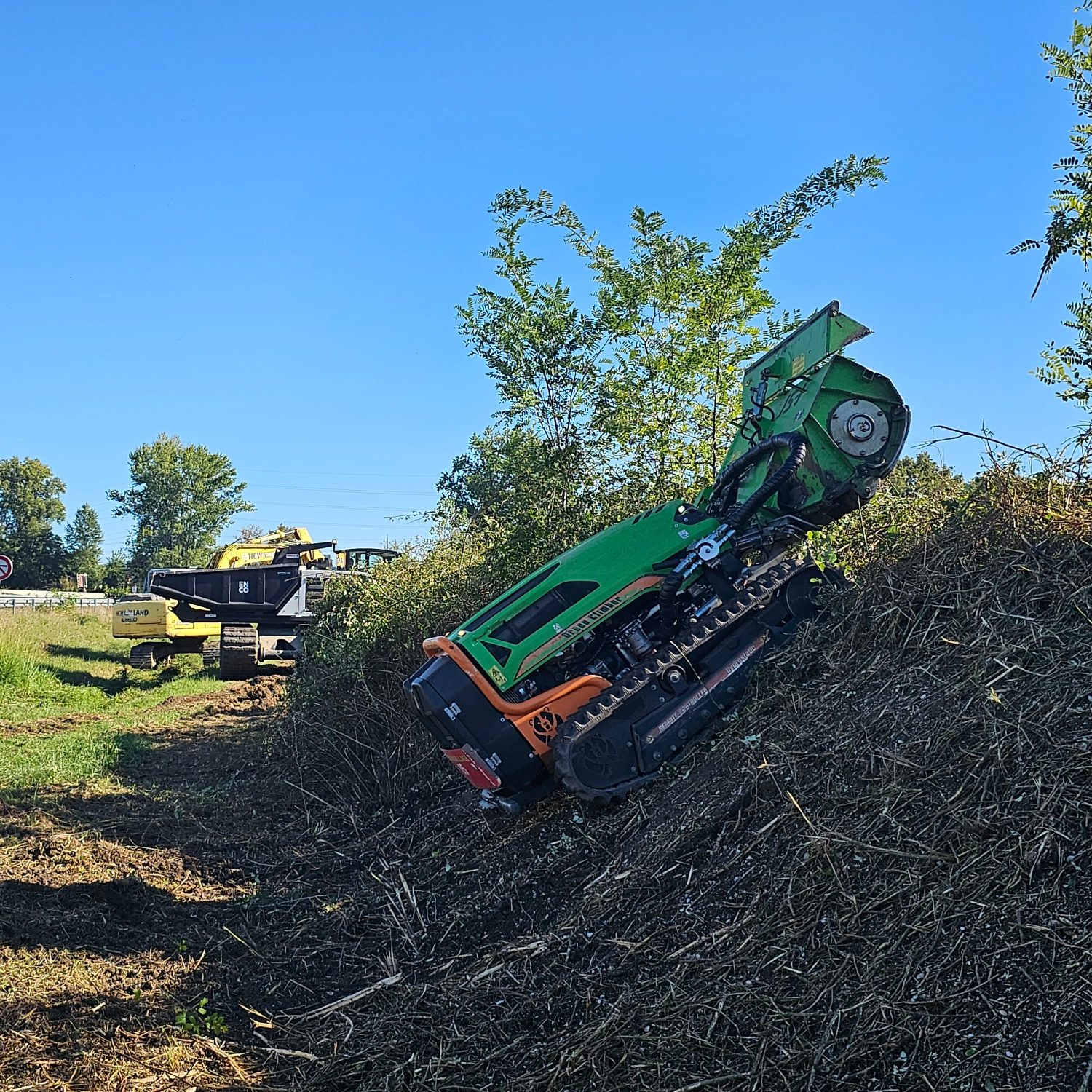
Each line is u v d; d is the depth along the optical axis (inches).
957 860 150.7
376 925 247.4
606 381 367.6
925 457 296.8
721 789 210.2
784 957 157.6
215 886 291.9
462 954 217.5
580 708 245.8
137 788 406.6
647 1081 150.6
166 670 885.2
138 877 288.5
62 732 543.2
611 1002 173.2
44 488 3543.3
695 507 281.3
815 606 256.5
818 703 217.2
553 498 369.4
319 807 374.6
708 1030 153.1
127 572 3218.5
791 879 169.8
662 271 364.5
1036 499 218.8
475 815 302.2
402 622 425.7
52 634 1119.6
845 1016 141.6
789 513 269.4
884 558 246.8
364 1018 199.6
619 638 260.4
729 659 251.1
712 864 190.1
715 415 361.7
